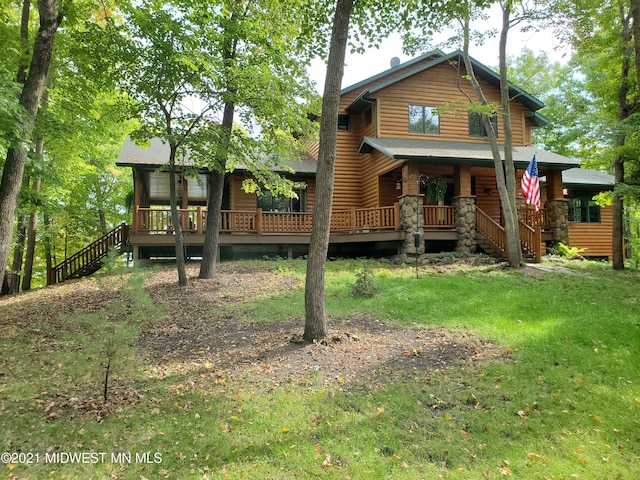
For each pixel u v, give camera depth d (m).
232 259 14.42
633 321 6.67
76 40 8.77
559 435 3.73
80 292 9.75
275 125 10.34
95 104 11.33
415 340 6.02
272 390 4.54
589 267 12.00
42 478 3.12
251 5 10.14
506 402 4.29
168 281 10.31
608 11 11.41
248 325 6.94
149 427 3.85
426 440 3.66
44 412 4.11
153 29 8.30
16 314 7.81
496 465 3.33
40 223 18.22
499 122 16.78
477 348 5.65
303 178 16.31
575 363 5.13
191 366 5.28
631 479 3.15
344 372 4.97
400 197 13.33
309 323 6.00
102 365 5.00
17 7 11.09
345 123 17.67
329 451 3.49
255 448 3.52
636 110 11.94
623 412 4.05
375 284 8.88
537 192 11.98
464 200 13.56
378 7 8.92
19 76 8.95
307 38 9.39
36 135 9.30
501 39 11.84
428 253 13.58
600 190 18.66
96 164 18.73
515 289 8.85
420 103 16.12
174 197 9.91
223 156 9.21
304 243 14.70
